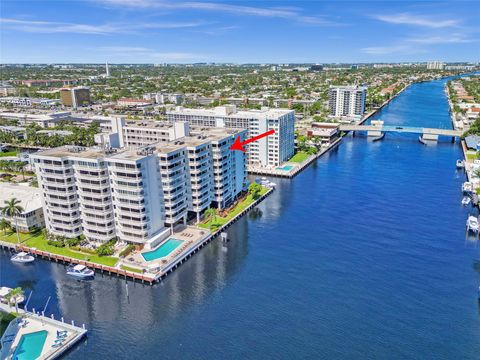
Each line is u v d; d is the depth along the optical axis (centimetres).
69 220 15812
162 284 13888
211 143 18375
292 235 17588
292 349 10788
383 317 12044
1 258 15662
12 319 11694
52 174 15400
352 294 13200
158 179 16050
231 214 19475
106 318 12062
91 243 16062
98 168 14862
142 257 14988
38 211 17400
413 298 12938
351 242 16825
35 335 11050
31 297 13125
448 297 12988
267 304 12719
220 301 12888
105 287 13725
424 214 19638
